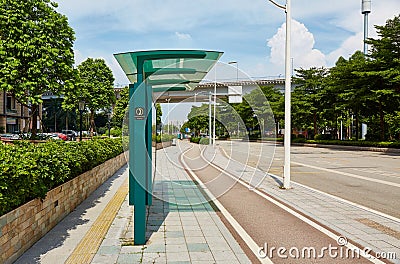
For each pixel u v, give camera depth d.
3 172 4.24
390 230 6.26
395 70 25.83
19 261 4.56
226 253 5.05
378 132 34.59
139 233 5.36
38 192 5.16
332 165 18.09
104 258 4.77
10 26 14.49
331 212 7.60
